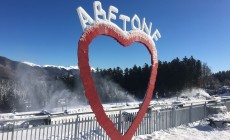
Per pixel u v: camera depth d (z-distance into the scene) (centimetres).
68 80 7631
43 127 881
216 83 11119
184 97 6300
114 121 1099
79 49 847
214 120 1518
